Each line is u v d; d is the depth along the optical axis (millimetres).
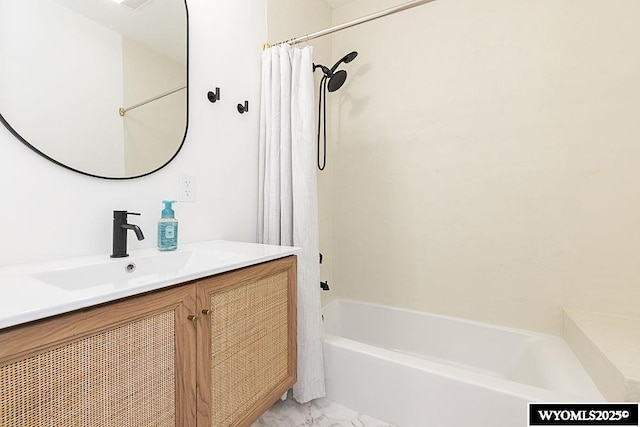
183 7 1246
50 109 880
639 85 1422
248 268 963
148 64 1127
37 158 857
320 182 2197
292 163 1465
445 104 1886
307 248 1409
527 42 1652
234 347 909
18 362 481
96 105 986
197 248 1165
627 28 1443
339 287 2307
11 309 491
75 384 550
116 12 1039
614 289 1478
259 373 1009
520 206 1683
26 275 719
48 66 878
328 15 2270
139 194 1110
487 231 1774
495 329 1717
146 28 1122
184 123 1251
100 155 994
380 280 2137
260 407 1004
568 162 1564
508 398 1110
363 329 2129
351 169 2236
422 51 1955
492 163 1753
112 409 606
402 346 1987
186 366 759
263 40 1654
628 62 1441
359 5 2201
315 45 2100
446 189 1893
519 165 1681
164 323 708
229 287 890
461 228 1851
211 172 1377
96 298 574
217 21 1396
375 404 1384
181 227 1255
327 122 2311
